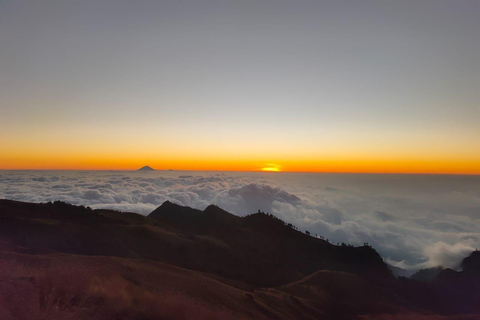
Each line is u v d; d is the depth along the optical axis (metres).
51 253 34.59
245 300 35.97
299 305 43.88
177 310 19.61
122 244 69.94
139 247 72.62
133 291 22.50
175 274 35.88
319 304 47.62
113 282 22.95
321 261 126.12
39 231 58.59
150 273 32.06
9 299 13.23
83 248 59.31
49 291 15.41
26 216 73.88
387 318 45.75
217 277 55.41
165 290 27.58
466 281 125.44
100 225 78.44
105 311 15.38
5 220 59.38
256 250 111.25
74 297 15.88
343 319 43.62
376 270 131.62
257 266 91.25
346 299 53.25
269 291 49.41
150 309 18.02
